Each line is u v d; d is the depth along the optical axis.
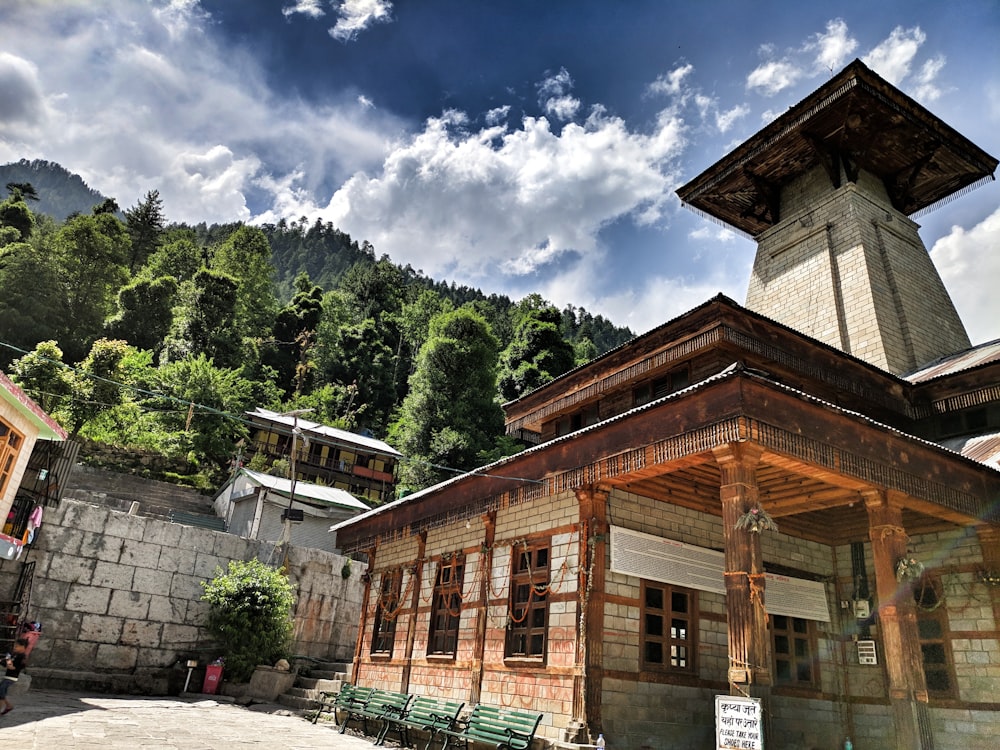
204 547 21.67
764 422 8.99
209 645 20.83
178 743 10.16
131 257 87.69
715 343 13.60
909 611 10.36
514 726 11.53
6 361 48.06
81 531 19.19
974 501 11.73
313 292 90.62
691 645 12.30
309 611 23.73
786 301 22.70
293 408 63.31
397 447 53.66
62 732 9.95
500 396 52.94
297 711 17.56
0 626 16.12
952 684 12.63
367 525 19.44
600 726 10.62
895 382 16.64
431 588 16.47
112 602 19.33
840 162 22.66
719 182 24.59
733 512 8.94
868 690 13.44
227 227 175.62
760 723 7.91
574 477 11.52
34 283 52.81
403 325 93.50
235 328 68.50
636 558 11.94
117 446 40.69
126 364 47.06
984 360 15.79
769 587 13.20
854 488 10.95
